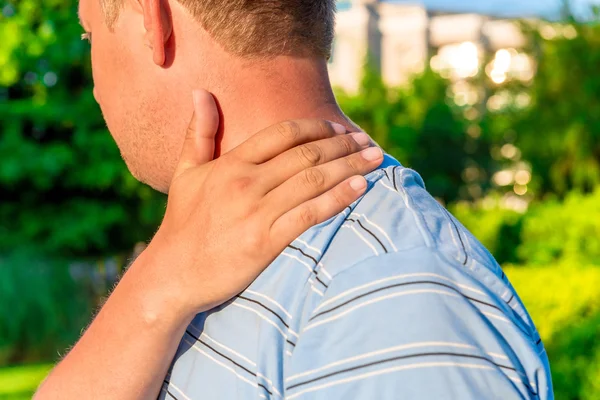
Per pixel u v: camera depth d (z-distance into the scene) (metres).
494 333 1.01
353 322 1.03
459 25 26.84
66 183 10.89
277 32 1.27
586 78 12.98
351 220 1.14
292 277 1.13
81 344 1.28
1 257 10.73
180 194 1.23
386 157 1.29
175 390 1.23
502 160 17.22
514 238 8.88
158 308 1.20
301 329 1.09
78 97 11.02
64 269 10.63
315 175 1.16
